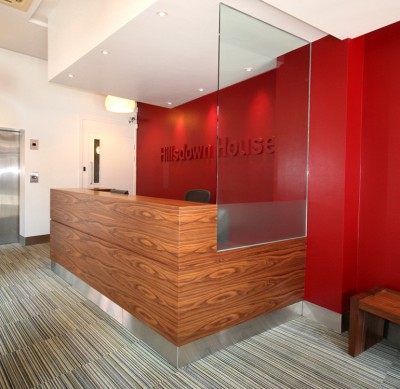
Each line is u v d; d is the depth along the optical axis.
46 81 5.93
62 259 4.06
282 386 2.12
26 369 2.26
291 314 3.09
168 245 2.27
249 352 2.51
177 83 4.47
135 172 7.39
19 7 4.06
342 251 2.85
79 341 2.64
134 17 2.63
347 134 2.81
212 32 2.89
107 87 4.69
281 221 2.96
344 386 2.13
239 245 2.61
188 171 5.82
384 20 2.47
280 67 2.97
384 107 2.79
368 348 2.60
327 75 2.91
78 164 6.43
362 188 2.96
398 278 2.73
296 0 2.21
